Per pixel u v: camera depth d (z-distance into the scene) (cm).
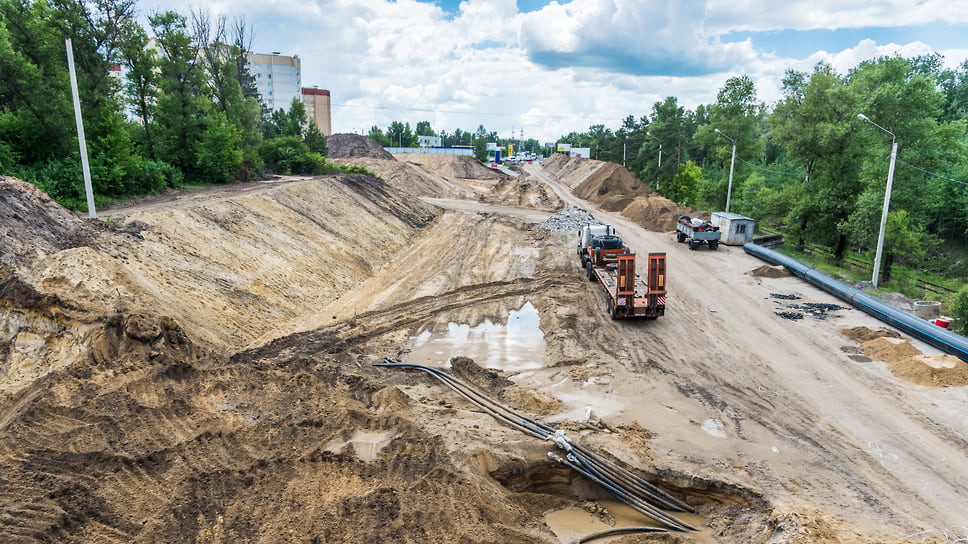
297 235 2583
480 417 1315
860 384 1528
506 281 2600
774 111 3778
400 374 1577
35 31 2302
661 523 1020
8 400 1132
